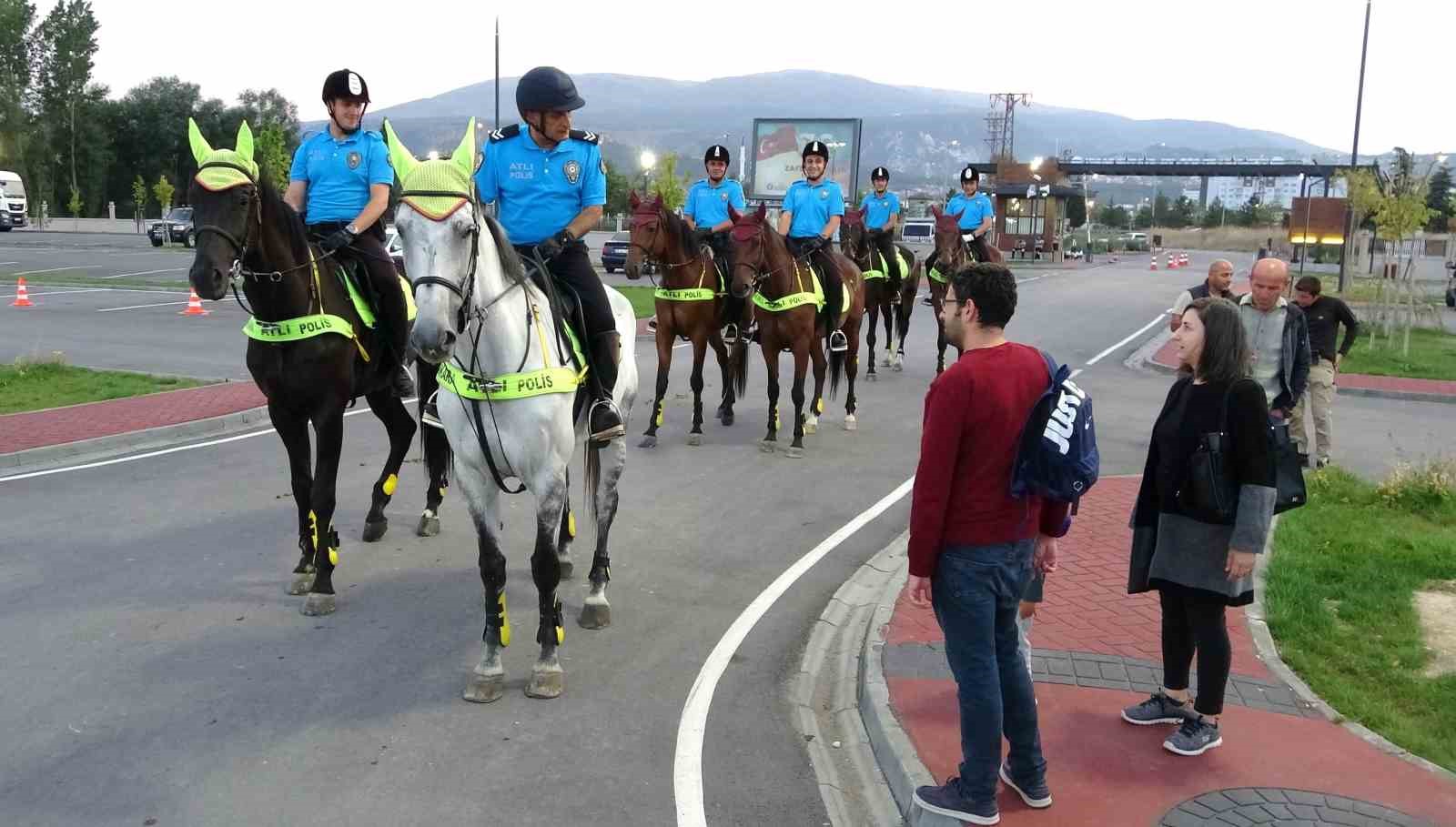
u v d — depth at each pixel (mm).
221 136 80062
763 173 42844
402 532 8023
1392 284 27016
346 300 6602
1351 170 29938
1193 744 4652
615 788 4531
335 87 6695
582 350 5715
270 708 5148
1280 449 4730
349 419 12359
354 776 4551
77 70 74188
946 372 3912
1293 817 4172
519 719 5129
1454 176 69375
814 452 11180
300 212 6980
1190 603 4637
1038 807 4230
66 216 76000
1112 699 5258
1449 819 4172
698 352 11164
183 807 4277
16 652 5691
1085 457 3832
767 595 6957
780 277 10664
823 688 5641
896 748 4699
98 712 5047
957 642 3982
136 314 22594
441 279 4578
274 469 9812
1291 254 62344
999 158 86062
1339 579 7113
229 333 19906
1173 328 8477
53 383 13852
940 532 3879
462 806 4344
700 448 11234
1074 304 32438
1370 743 4809
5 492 8898
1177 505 4613
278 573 7031
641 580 7176
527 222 5906
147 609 6363
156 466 9922
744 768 4750
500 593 5359
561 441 5270
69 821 4160
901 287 17156
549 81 5656
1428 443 12617
